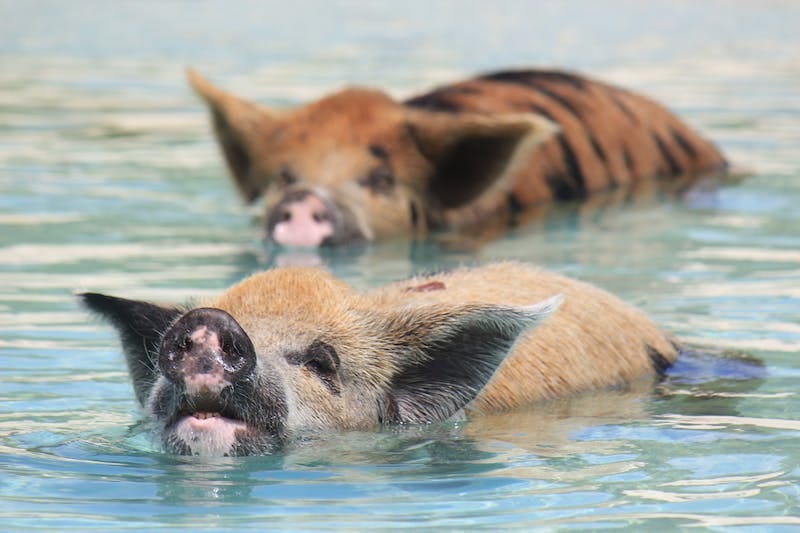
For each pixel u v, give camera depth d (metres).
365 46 52.22
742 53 50.88
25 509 12.75
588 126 31.16
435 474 13.96
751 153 33.66
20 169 30.31
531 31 57.16
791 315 20.25
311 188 26.27
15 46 51.44
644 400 16.89
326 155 27.31
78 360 17.88
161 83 43.19
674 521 12.48
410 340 16.06
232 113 28.42
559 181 29.61
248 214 27.53
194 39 54.06
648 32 56.94
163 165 31.41
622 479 13.76
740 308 20.61
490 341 15.76
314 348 15.37
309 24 59.75
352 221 26.20
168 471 13.95
